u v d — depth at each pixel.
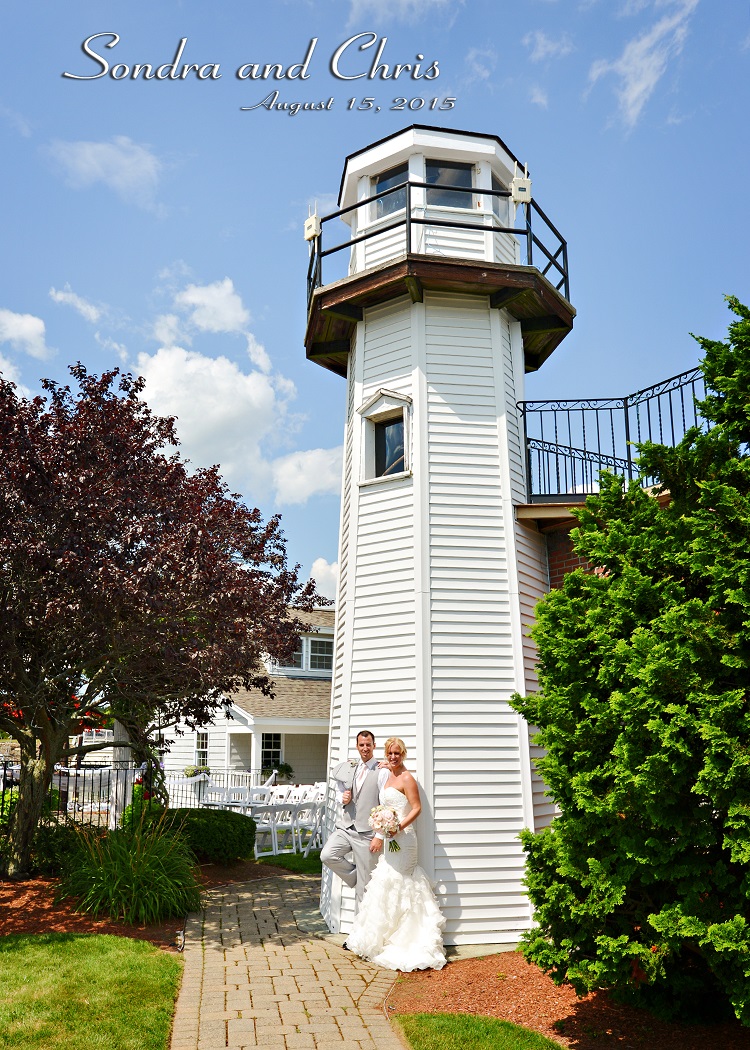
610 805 5.24
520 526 9.75
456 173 10.86
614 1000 5.99
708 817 5.06
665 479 6.30
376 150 10.92
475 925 8.06
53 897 9.05
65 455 9.38
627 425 10.03
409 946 7.23
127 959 6.75
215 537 11.72
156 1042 5.18
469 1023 5.56
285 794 16.38
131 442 10.29
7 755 20.95
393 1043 5.29
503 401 9.80
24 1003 5.69
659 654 5.01
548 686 6.13
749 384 5.70
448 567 9.11
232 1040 5.28
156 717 13.14
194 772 22.22
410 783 7.95
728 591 4.94
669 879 5.05
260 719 21.33
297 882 11.32
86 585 8.41
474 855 8.26
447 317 9.91
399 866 7.59
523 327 10.73
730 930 4.57
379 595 9.29
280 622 12.56
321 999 6.15
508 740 8.72
